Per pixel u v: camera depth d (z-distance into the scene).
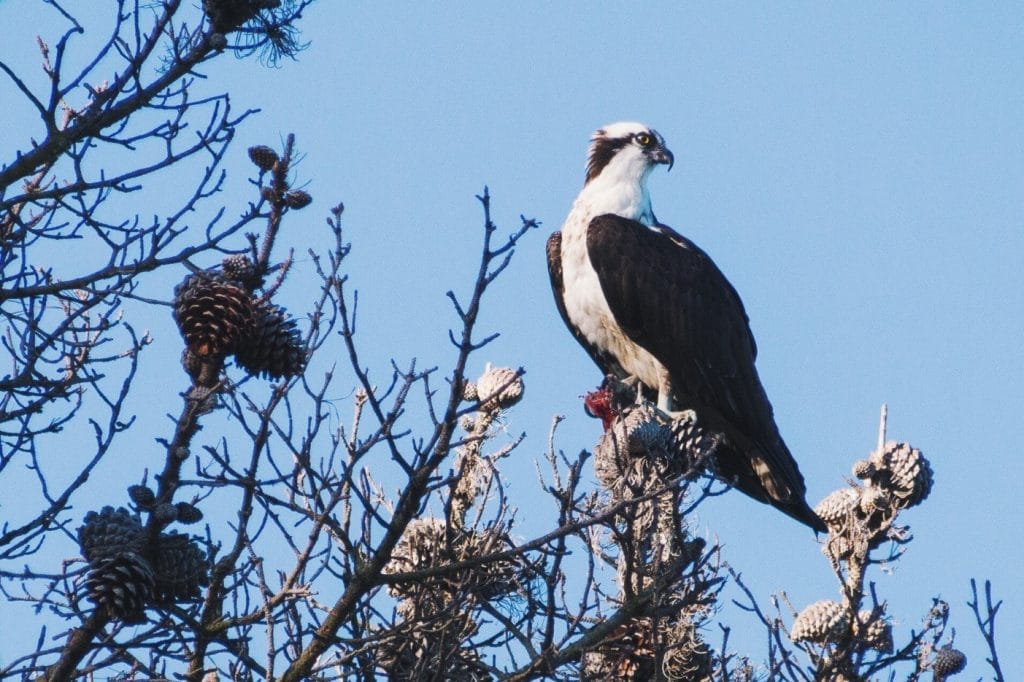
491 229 9.06
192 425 10.04
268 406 9.72
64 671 9.79
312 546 9.80
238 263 10.62
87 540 10.09
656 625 10.45
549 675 10.61
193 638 9.90
